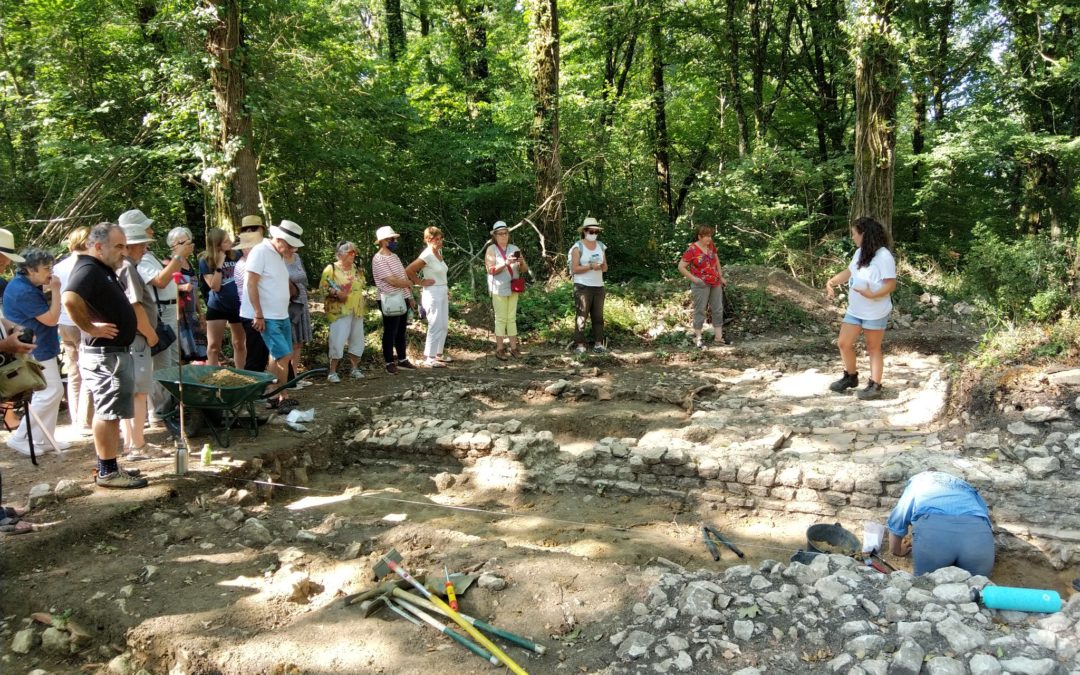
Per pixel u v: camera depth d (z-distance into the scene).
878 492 5.50
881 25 12.38
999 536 5.03
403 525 5.06
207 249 7.64
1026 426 5.91
